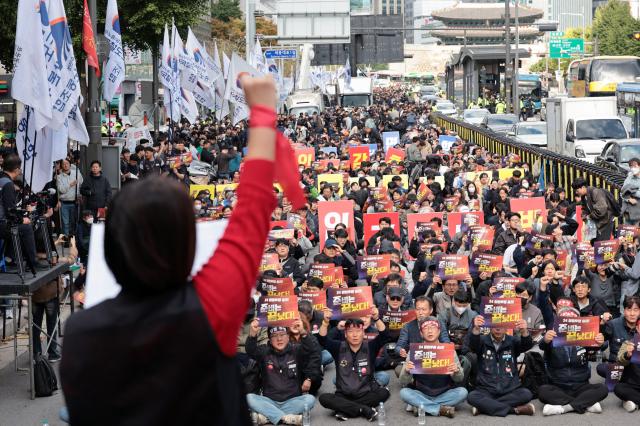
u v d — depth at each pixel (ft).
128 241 6.82
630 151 92.17
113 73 69.77
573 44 308.40
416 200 73.41
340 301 41.27
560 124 120.98
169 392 6.72
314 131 167.53
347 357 36.96
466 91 263.49
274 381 36.27
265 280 44.65
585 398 36.58
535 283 44.86
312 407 36.55
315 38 164.25
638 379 36.83
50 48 44.60
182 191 7.00
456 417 36.63
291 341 36.96
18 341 47.73
